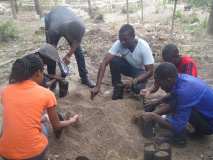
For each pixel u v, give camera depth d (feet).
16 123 4.89
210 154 6.41
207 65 10.53
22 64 5.03
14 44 13.16
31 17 18.38
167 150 5.90
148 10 19.48
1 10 19.97
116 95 7.98
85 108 7.35
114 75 8.05
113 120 6.93
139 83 7.80
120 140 6.51
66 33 7.80
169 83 6.09
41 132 5.14
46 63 7.86
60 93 8.11
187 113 6.23
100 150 6.31
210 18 13.76
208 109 6.41
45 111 5.58
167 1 20.59
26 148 4.90
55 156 6.11
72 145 6.35
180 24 15.72
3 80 9.41
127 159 6.20
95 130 6.72
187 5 18.78
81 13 19.35
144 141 6.57
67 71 8.08
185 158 6.28
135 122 6.95
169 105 6.64
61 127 5.58
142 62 7.85
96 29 14.05
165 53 6.86
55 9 8.30
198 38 13.38
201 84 6.34
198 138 6.88
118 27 15.67
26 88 5.02
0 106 7.83
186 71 6.97
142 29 14.87
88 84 8.96
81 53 8.73
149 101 7.25
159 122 6.41
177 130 6.31
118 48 7.78
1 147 4.99
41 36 14.14
